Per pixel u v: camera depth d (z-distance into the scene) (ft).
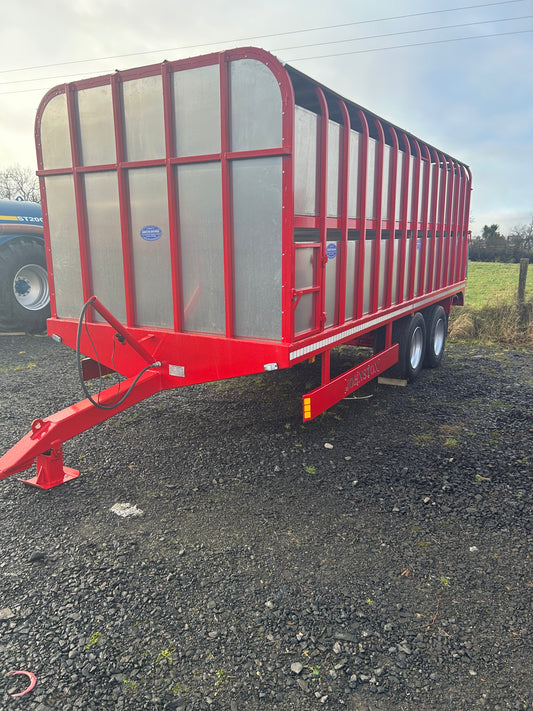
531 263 81.30
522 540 10.78
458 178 25.71
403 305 20.10
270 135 11.19
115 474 13.67
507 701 7.04
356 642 8.04
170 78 12.06
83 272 14.62
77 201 14.12
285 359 11.89
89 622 8.44
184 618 8.53
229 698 7.09
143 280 13.79
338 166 13.96
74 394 20.42
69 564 9.93
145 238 13.44
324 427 17.03
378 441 15.93
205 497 12.50
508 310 35.29
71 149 13.87
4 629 8.27
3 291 30.50
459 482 13.29
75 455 14.82
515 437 16.35
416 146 19.42
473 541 10.75
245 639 8.09
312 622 8.45
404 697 7.11
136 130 12.82
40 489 12.87
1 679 7.35
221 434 16.38
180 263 13.05
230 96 11.44
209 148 11.96
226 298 12.48
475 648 7.94
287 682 7.34
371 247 16.92
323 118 12.62
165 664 7.63
